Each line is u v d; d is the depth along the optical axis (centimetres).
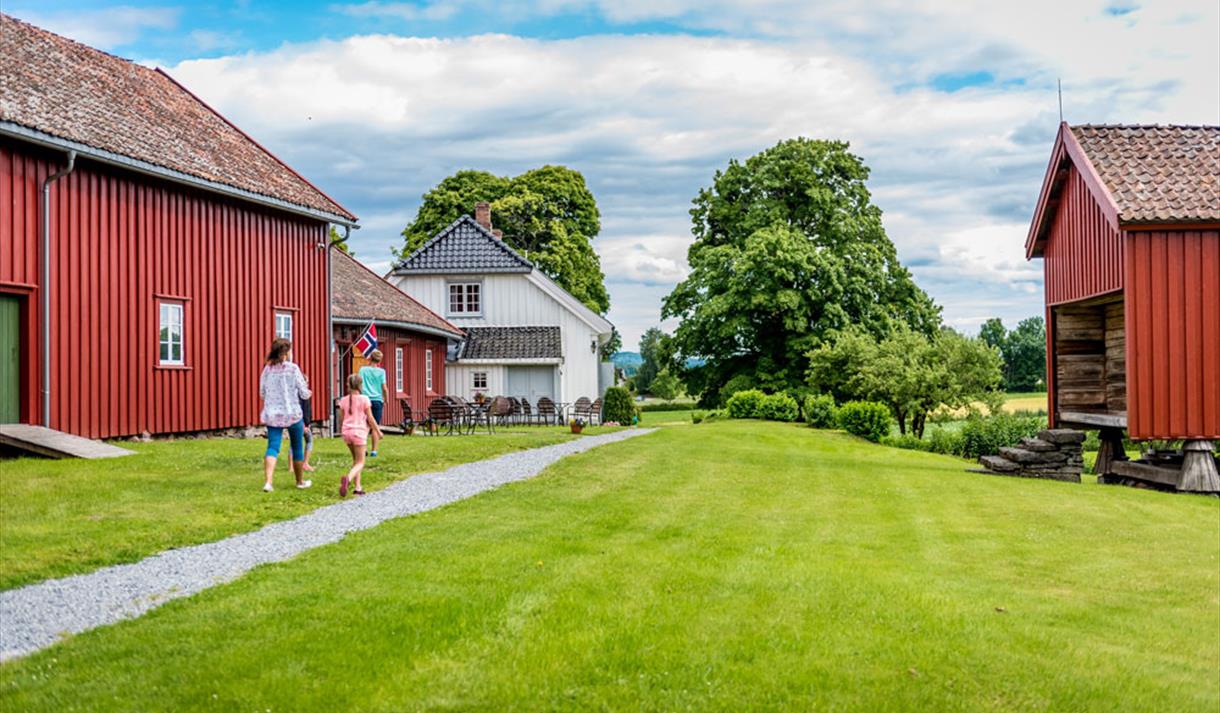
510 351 3881
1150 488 1914
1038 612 837
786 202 4622
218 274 2000
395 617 715
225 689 585
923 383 3266
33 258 1538
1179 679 693
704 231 4912
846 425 3322
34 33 1898
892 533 1166
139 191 1773
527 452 1884
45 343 1552
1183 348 1717
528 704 591
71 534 963
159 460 1466
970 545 1117
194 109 2270
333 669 620
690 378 4819
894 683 652
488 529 1055
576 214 5681
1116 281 1775
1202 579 987
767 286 4200
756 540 1064
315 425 2372
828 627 747
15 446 1403
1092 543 1162
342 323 2645
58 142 1510
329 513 1141
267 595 764
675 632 718
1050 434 1889
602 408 3722
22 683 586
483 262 4056
